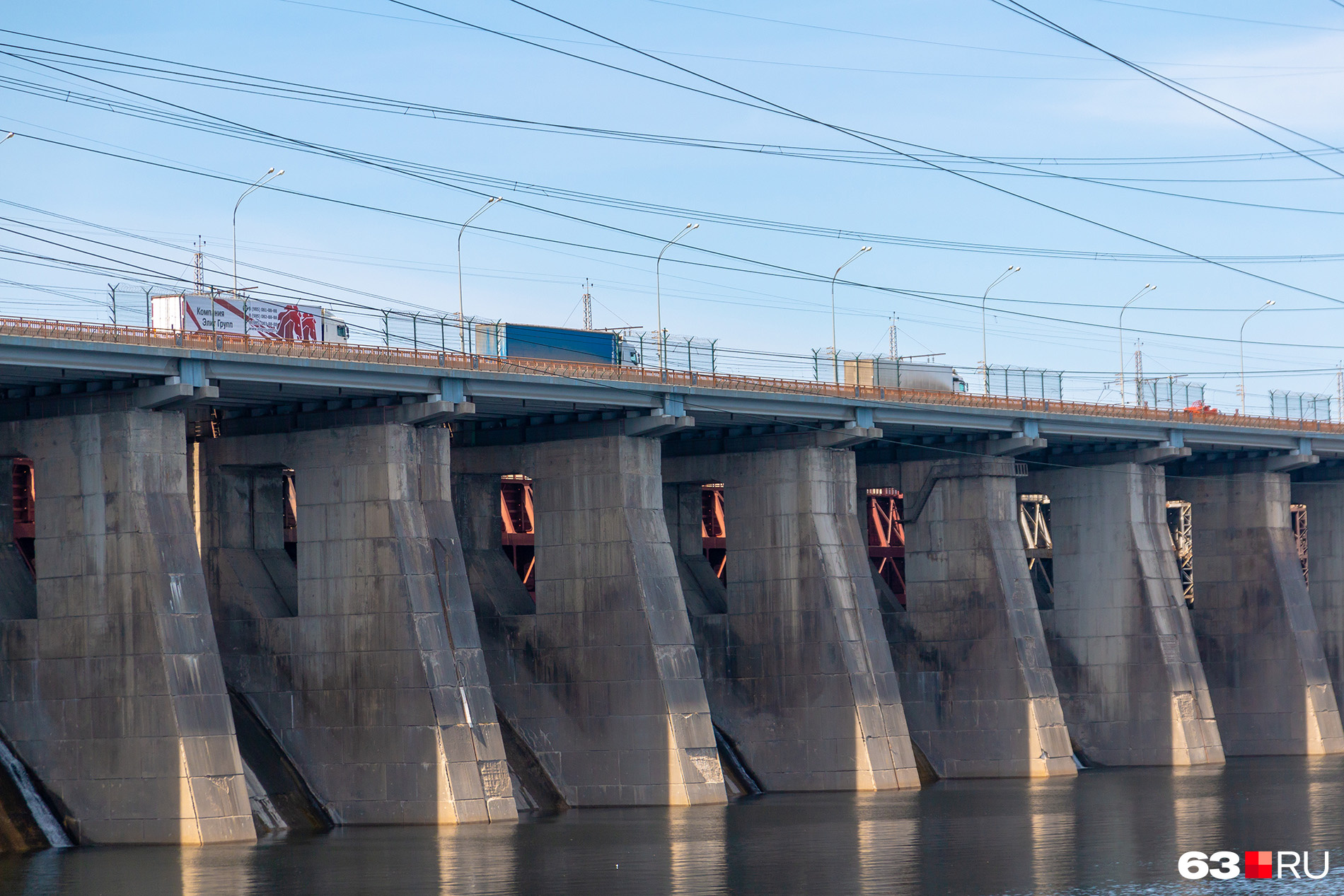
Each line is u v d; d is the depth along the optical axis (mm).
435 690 74438
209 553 80062
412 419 75750
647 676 83062
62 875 58688
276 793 74500
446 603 76688
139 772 66562
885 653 93500
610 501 84688
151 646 66688
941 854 64812
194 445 80938
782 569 93000
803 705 91812
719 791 83875
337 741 75875
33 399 70125
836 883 57750
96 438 68562
